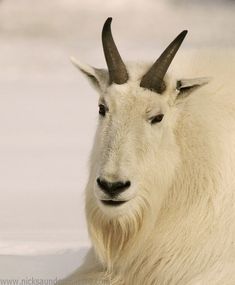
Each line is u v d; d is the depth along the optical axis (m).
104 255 24.02
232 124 24.69
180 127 24.09
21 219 37.28
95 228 23.80
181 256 23.95
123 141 22.72
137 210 23.28
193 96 24.62
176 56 25.77
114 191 22.22
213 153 24.11
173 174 23.86
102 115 23.72
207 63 25.50
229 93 25.05
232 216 23.98
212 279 23.52
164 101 23.52
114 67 23.44
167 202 24.08
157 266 24.14
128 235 23.58
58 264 28.02
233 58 25.94
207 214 23.98
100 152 22.92
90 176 23.73
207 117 24.39
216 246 23.83
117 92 23.23
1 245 31.20
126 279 24.42
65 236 33.31
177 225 24.03
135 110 23.09
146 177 23.16
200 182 24.00
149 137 23.09
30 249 30.39
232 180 24.25
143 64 24.23
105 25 23.28
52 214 38.44
